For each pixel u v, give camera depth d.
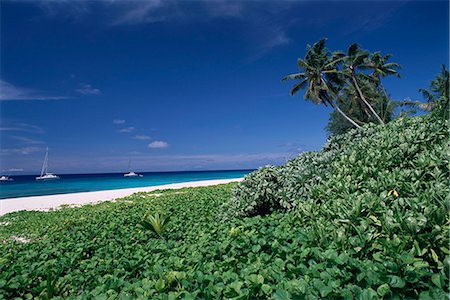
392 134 9.04
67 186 63.50
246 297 3.86
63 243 9.79
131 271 6.24
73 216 17.20
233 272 4.98
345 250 4.75
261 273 4.58
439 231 4.28
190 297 4.00
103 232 10.94
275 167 10.75
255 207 10.05
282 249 5.27
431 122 9.66
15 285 5.96
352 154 7.99
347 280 3.98
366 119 49.56
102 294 4.60
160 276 5.00
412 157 7.30
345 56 44.91
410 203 5.00
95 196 31.45
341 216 5.48
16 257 8.62
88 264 6.93
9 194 43.91
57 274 6.23
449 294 3.31
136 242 9.30
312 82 44.91
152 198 24.05
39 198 31.11
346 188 6.66
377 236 4.70
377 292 3.51
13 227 16.03
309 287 3.79
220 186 31.95
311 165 9.02
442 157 6.44
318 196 7.21
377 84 47.69
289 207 8.71
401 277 3.80
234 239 6.45
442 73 41.38
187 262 5.73
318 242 5.29
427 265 3.83
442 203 4.80
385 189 6.11
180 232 9.84
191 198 21.30
